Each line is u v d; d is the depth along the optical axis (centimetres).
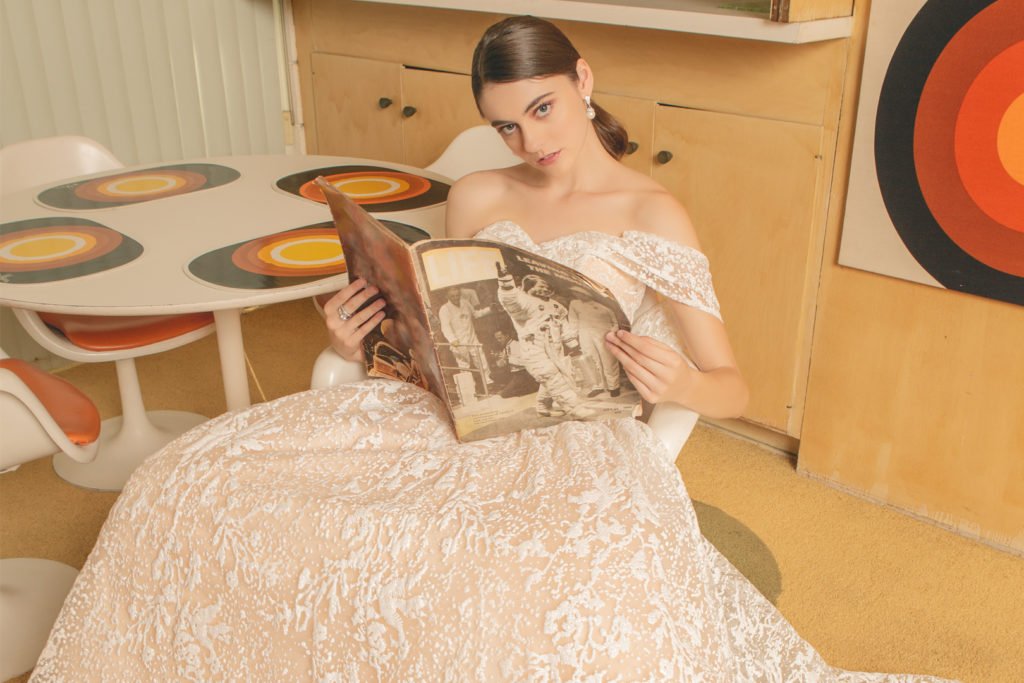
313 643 110
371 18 288
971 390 192
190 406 264
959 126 175
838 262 203
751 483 225
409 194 197
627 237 129
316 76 314
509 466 117
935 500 206
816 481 225
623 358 119
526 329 118
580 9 217
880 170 189
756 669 139
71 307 144
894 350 201
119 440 238
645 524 106
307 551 111
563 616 99
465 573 104
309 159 231
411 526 108
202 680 119
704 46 212
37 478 230
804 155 202
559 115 125
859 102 188
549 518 106
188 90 301
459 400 119
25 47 265
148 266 160
